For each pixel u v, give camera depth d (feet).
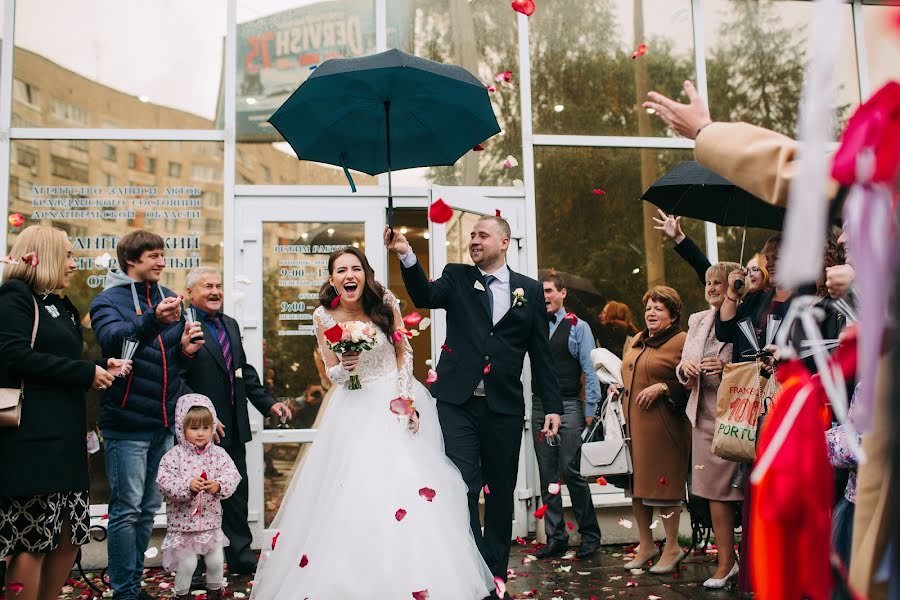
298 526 11.98
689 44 21.20
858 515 4.18
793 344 4.39
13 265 10.83
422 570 10.52
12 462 10.00
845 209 3.64
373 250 19.26
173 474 13.34
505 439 12.80
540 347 13.43
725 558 14.07
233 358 16.15
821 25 3.17
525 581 14.94
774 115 21.22
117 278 13.67
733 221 15.72
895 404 2.92
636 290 20.12
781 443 3.98
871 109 3.54
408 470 11.45
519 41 20.48
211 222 18.99
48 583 10.80
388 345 13.00
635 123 20.75
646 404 15.34
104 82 19.06
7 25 18.78
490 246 13.56
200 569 15.70
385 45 19.98
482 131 13.50
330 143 13.61
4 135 18.48
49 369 10.28
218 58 19.54
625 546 18.44
